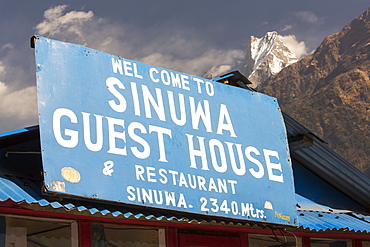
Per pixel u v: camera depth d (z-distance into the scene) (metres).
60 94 6.46
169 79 7.73
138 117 7.14
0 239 6.21
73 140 6.37
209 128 7.95
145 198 6.80
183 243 8.06
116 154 6.71
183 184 7.27
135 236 7.57
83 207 6.43
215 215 7.50
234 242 8.80
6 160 6.77
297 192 10.80
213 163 7.77
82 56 6.87
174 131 7.47
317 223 9.54
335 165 10.74
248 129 8.51
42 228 6.67
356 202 11.77
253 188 8.14
